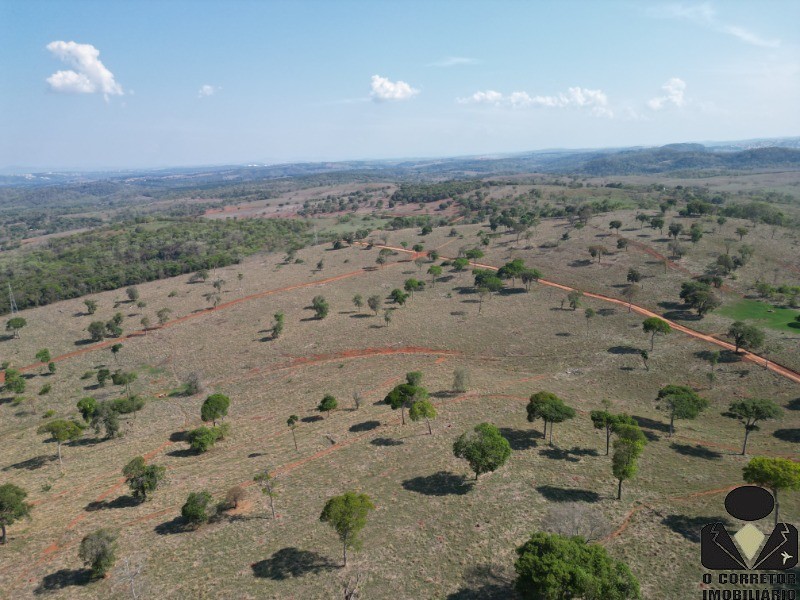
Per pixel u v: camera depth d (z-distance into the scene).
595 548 33.41
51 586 39.56
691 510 44.47
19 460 68.38
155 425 77.94
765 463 40.62
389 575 38.00
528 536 41.75
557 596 30.55
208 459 64.06
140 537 45.97
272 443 66.69
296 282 164.38
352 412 74.69
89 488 58.03
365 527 44.66
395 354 102.00
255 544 43.34
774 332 92.00
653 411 69.88
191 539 45.00
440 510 46.62
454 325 115.12
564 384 81.25
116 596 37.78
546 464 54.38
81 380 99.56
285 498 51.19
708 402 66.50
